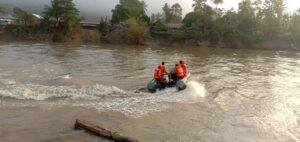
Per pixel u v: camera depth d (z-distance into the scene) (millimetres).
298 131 12086
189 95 16422
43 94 14906
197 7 86938
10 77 20203
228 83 21922
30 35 76375
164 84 16875
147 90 16766
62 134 10633
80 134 10641
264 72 29266
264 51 69438
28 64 27672
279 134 11688
